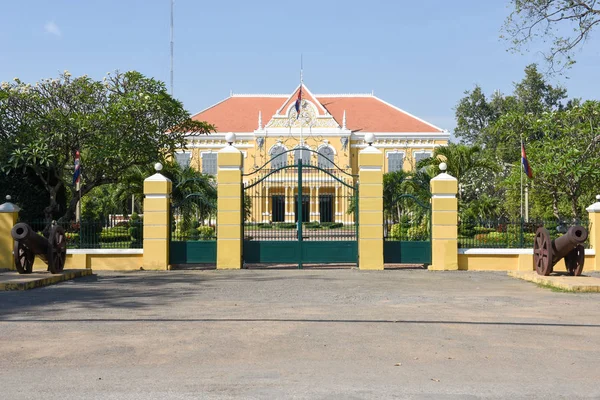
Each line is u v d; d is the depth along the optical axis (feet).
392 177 88.48
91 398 19.48
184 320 33.40
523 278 56.03
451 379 21.85
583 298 43.21
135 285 50.72
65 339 28.50
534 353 26.02
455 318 34.42
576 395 20.04
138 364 23.93
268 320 33.45
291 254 65.77
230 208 65.10
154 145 85.71
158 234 64.54
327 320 33.50
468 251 64.95
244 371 22.82
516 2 77.10
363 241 64.59
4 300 41.42
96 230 67.31
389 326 31.86
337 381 21.44
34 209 81.87
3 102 81.00
